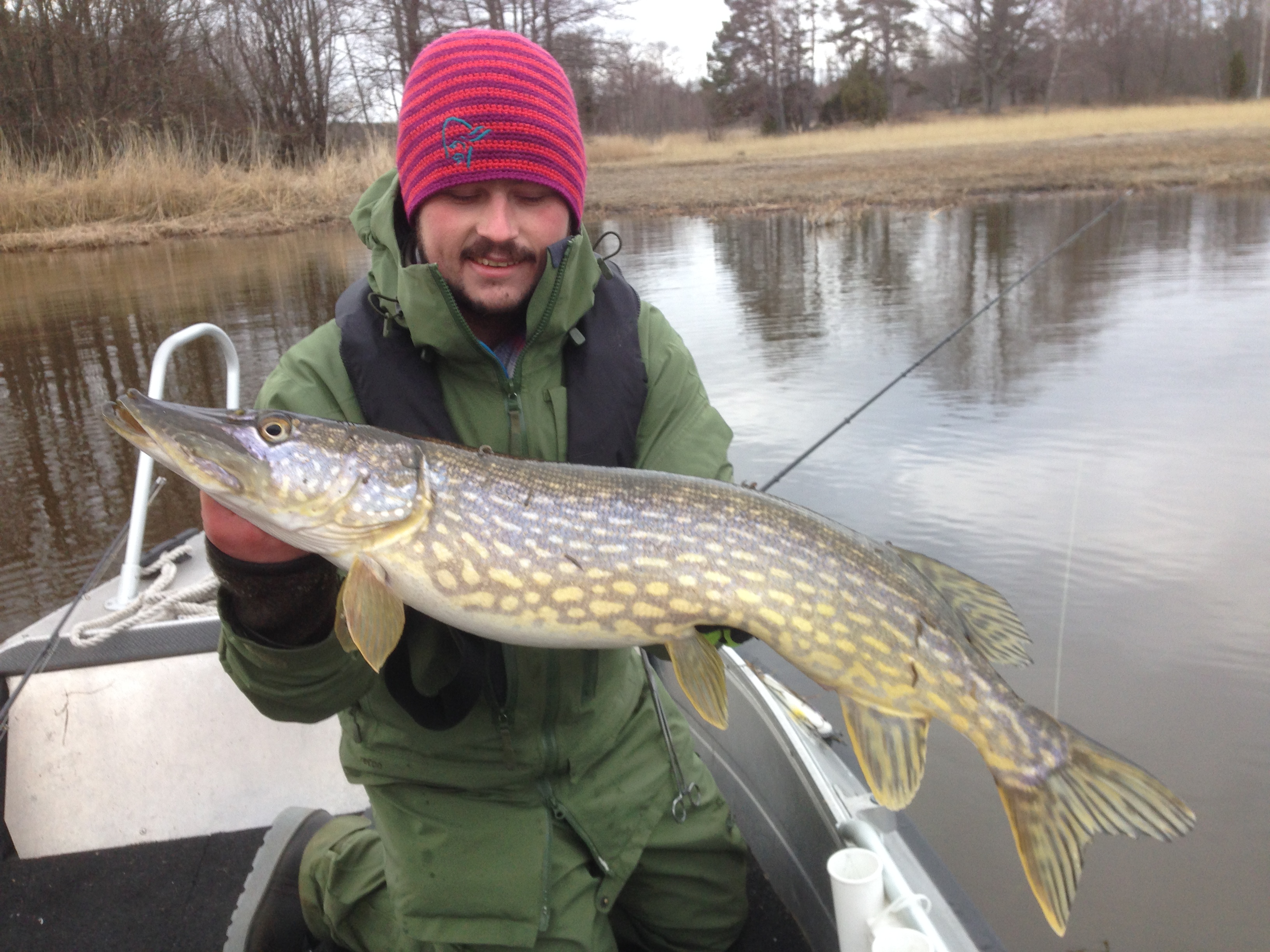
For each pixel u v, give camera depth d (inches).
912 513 95.5
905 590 40.2
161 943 49.9
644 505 39.3
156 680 57.9
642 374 44.7
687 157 655.1
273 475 36.9
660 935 47.0
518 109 41.2
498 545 38.7
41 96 465.1
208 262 274.7
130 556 62.0
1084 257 223.0
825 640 39.5
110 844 56.9
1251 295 174.2
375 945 44.8
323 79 565.6
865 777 40.1
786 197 368.5
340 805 58.0
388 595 38.8
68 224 346.0
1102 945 53.0
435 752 41.7
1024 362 143.0
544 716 41.5
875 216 315.0
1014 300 183.9
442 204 42.2
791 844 48.8
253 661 38.1
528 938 40.3
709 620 39.4
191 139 423.5
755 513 39.8
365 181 403.9
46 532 107.4
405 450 38.9
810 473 106.4
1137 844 59.5
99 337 185.8
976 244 249.6
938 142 619.8
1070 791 38.2
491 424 43.1
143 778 57.4
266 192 382.9
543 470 39.5
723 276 225.1
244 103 562.3
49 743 57.0
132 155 383.6
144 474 64.6
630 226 322.3
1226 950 52.0
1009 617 42.2
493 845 41.3
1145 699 68.1
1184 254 218.7
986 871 58.4
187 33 534.6
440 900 40.8
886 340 160.6
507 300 43.3
